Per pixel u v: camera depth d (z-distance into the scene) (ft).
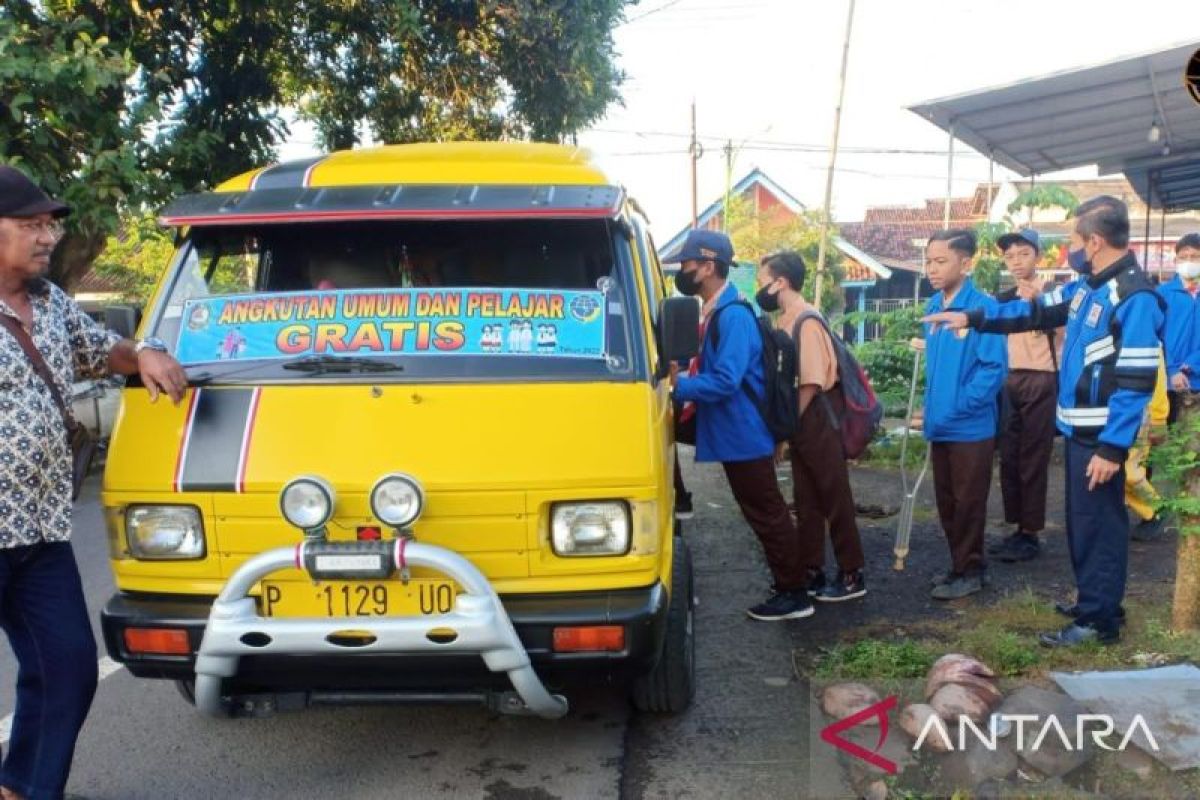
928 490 27.07
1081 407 14.06
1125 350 13.37
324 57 44.16
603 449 10.48
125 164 30.60
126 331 12.71
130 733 13.57
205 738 13.35
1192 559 14.75
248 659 10.14
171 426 10.89
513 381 10.89
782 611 17.08
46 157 30.89
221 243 13.08
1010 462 20.25
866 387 17.65
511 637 9.87
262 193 12.38
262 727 13.67
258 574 9.95
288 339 11.50
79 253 36.50
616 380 10.92
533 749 12.80
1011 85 25.61
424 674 10.28
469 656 10.07
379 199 11.94
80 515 27.35
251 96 41.55
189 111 40.27
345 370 11.06
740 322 15.55
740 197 100.42
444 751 12.82
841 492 17.52
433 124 47.06
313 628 9.89
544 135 45.55
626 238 12.55
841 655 14.71
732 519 25.20
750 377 16.05
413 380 10.92
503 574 10.44
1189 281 22.25
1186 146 34.22
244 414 10.82
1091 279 14.08
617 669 10.44
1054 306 15.52
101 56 30.71
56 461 10.06
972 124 30.09
